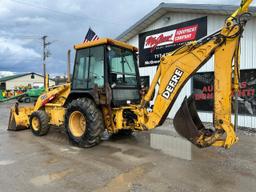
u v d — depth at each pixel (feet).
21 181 11.20
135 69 19.48
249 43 23.22
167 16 30.58
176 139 18.53
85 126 16.62
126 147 16.87
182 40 29.30
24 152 15.90
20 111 24.04
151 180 11.18
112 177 11.55
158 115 13.73
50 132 22.68
